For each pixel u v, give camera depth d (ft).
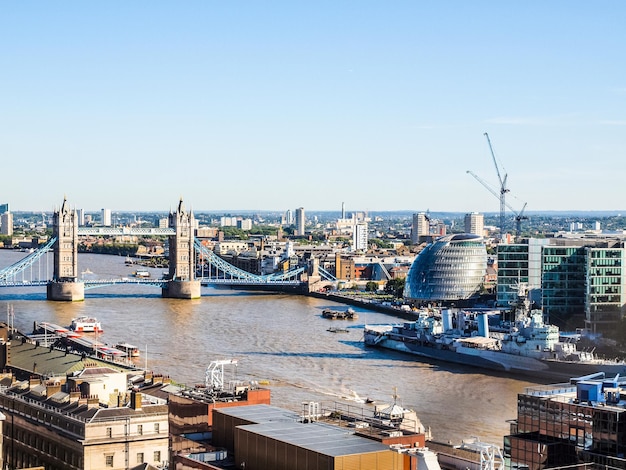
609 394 518.37
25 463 640.58
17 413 647.97
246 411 505.25
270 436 435.94
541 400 514.27
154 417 593.83
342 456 399.44
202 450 488.85
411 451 414.62
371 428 495.00
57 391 652.07
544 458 497.46
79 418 591.78
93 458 579.48
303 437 434.71
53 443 609.01
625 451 475.72
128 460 586.04
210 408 544.62
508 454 524.11
